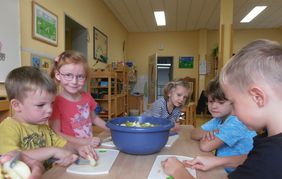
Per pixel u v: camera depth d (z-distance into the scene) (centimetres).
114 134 96
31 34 219
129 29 681
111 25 523
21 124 90
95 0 409
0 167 48
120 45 619
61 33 281
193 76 697
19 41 197
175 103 177
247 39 673
